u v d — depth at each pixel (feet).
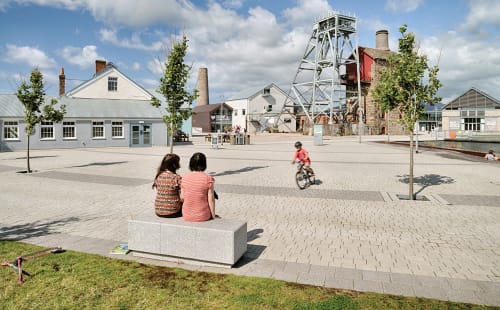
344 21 207.21
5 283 15.35
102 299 13.98
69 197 35.73
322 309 13.10
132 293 14.47
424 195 36.35
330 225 25.52
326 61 209.46
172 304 13.58
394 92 35.12
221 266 17.65
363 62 231.30
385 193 37.47
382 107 36.76
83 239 22.03
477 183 43.62
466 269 17.44
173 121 47.47
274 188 40.78
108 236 22.70
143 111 131.95
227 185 42.78
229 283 15.42
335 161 70.54
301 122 250.98
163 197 19.49
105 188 40.96
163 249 18.40
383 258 18.95
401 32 34.86
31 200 34.24
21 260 16.34
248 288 14.92
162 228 18.34
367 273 16.89
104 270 16.81
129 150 108.58
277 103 262.67
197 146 127.03
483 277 16.48
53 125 115.34
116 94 142.41
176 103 47.78
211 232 17.52
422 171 55.26
